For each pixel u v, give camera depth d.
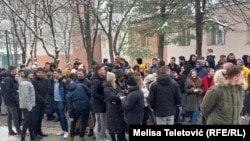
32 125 9.21
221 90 5.31
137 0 18.78
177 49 27.72
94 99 8.51
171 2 17.77
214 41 24.66
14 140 9.55
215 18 18.28
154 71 12.14
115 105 7.78
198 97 10.23
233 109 5.33
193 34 18.09
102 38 31.16
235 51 22.55
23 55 23.39
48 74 11.45
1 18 22.92
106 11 20.00
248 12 20.59
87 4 19.14
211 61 12.77
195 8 16.92
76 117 8.73
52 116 12.16
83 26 21.59
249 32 20.84
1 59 36.62
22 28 24.83
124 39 22.52
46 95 9.73
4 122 12.31
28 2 18.34
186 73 11.28
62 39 28.97
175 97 7.66
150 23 18.86
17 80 10.55
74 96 8.65
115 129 7.80
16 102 9.97
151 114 9.41
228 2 17.77
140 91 7.29
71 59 36.50
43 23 16.53
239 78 5.33
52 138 9.62
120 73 8.35
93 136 9.58
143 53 20.80
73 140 8.89
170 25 16.92
